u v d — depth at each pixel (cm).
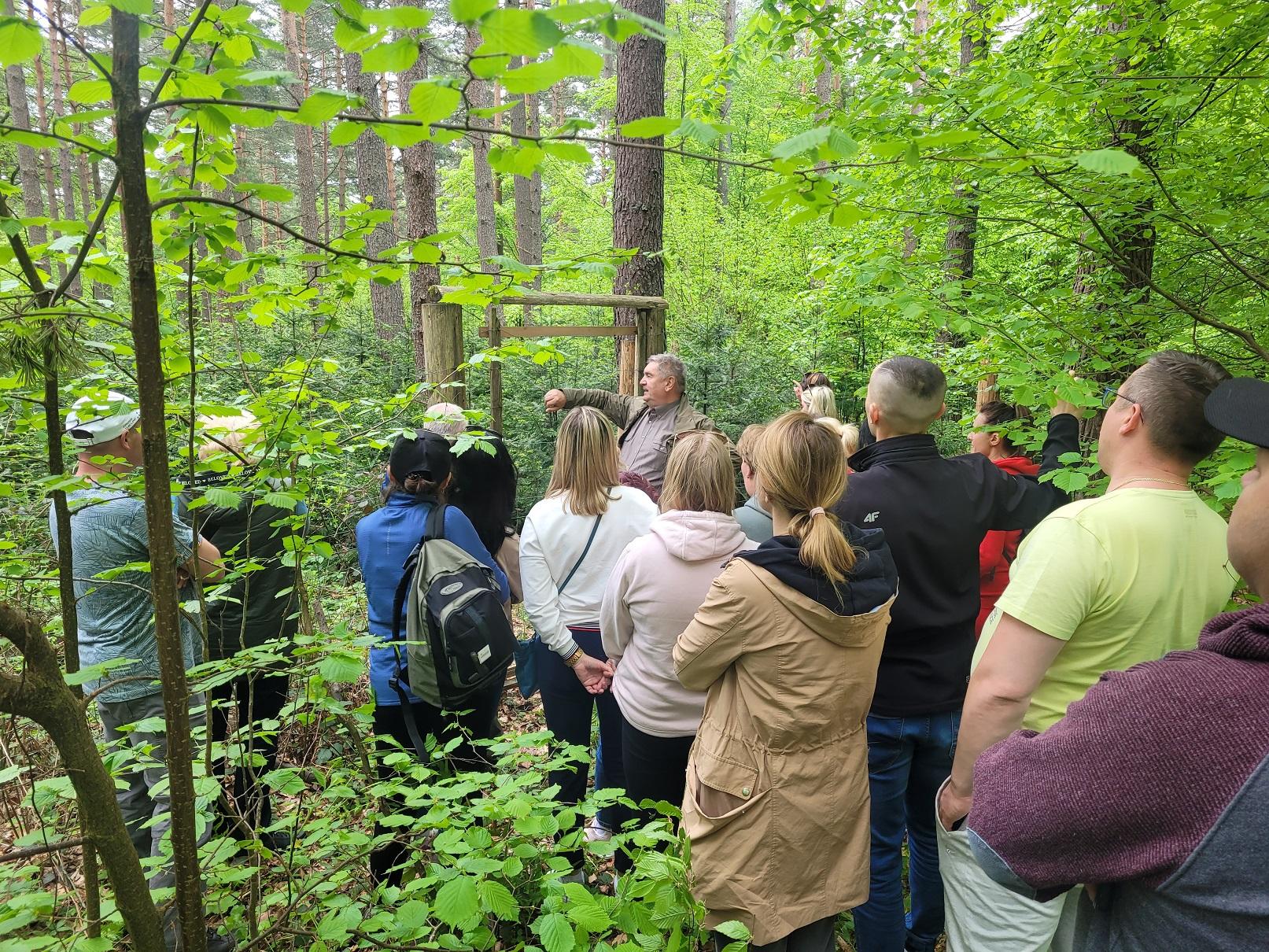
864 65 336
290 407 175
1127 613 136
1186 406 137
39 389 125
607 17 67
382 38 81
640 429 414
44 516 228
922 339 602
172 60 105
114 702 204
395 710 224
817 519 153
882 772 197
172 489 133
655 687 198
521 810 134
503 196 1558
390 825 141
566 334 460
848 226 114
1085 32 307
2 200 103
